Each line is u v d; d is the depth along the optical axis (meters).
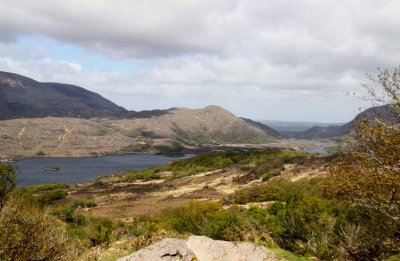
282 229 22.14
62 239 12.84
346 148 12.83
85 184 133.00
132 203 87.38
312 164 107.44
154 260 11.04
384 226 13.33
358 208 15.46
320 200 22.53
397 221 11.83
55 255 12.36
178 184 120.81
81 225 49.53
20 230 11.48
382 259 13.83
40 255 11.70
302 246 18.94
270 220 29.41
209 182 117.94
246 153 165.00
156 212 70.25
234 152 171.25
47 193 99.88
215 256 11.73
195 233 37.12
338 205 20.59
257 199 68.00
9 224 11.30
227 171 135.75
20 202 12.22
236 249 11.88
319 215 21.20
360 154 11.80
